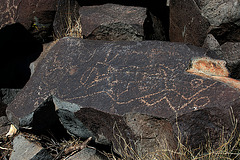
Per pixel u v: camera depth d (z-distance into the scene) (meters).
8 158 2.97
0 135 3.23
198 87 2.34
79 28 3.81
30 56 3.97
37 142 2.96
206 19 2.72
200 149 2.25
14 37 3.97
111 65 2.71
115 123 2.46
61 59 3.00
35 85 2.95
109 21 3.31
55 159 2.79
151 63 2.61
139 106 2.38
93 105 2.53
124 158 2.51
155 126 2.35
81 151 2.68
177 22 3.28
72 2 3.88
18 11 3.90
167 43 2.72
